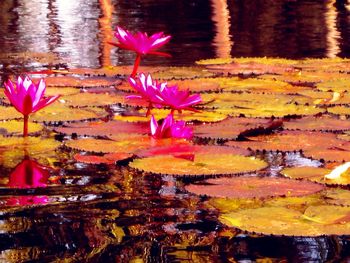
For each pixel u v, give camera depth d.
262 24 10.38
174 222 2.62
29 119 4.36
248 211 2.74
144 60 7.03
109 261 2.22
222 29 9.75
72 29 9.47
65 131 4.09
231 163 3.42
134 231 2.51
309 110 4.71
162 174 3.27
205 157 3.51
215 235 2.49
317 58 7.23
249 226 2.58
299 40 8.71
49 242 2.38
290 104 4.91
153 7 12.43
